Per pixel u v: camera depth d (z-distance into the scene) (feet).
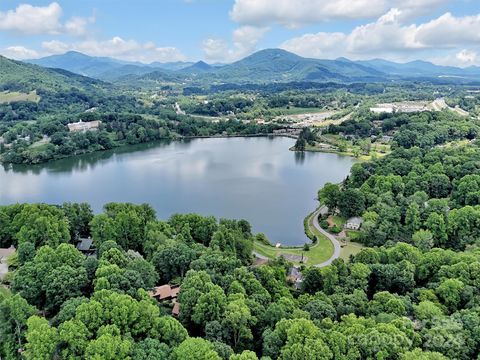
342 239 650.43
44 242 464.65
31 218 478.59
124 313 282.36
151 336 284.61
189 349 254.47
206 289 344.90
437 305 356.38
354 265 427.33
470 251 506.89
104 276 338.75
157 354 256.11
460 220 601.21
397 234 622.54
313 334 274.36
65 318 288.30
